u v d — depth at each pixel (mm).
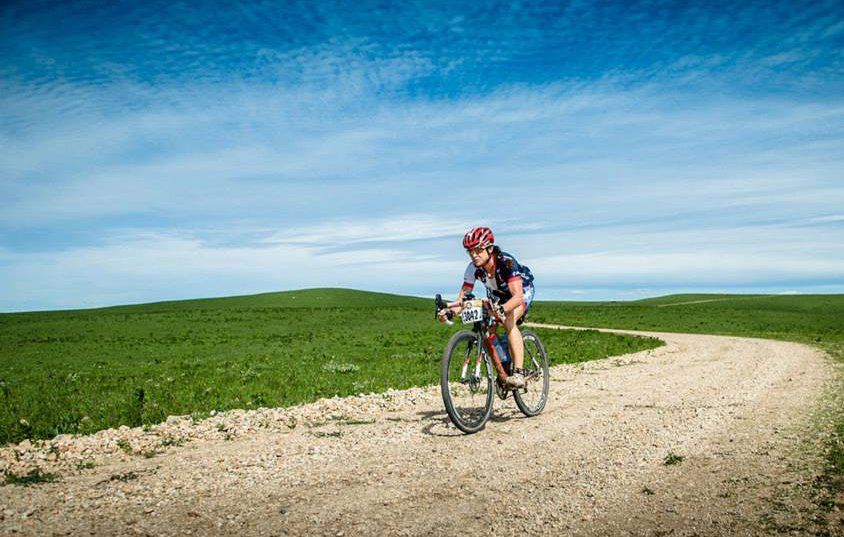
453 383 6605
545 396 8219
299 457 5605
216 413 8406
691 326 50625
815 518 3725
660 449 5637
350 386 11445
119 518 3938
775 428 6469
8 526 3791
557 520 3797
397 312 63750
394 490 4496
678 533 3541
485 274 7223
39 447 6336
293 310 66562
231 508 4125
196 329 46594
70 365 24906
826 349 20609
